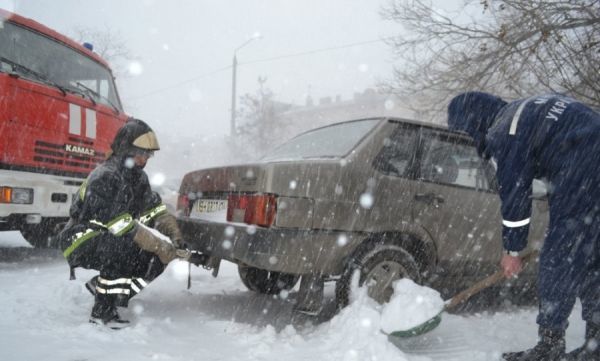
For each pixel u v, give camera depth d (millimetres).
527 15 7246
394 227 3625
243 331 3443
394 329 3020
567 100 2930
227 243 3438
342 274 3520
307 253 3324
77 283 4652
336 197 3424
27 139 5160
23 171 5145
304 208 3318
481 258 4090
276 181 3283
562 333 2891
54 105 5465
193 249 3867
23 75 5309
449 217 3885
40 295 4082
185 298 4484
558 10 7117
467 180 4113
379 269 3561
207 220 3752
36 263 5957
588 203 2832
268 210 3256
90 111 5957
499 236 4164
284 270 3270
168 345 3025
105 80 6641
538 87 7500
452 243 3912
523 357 2949
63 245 3424
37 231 6496
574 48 6992
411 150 3883
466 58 8117
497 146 2926
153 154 3615
